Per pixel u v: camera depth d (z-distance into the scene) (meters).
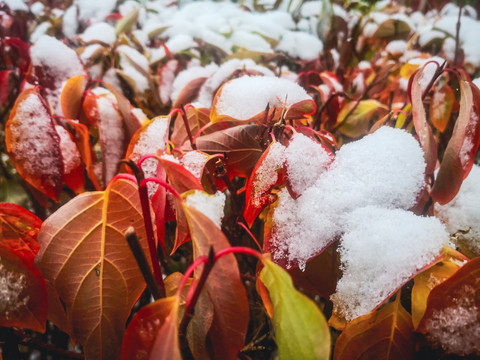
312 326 0.12
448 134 0.32
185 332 0.14
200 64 0.40
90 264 0.16
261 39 0.39
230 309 0.14
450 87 0.26
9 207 0.17
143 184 0.14
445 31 0.39
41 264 0.16
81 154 0.23
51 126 0.20
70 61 0.25
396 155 0.16
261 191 0.17
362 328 0.16
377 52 0.45
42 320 0.17
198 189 0.15
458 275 0.14
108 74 0.34
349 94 0.38
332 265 0.17
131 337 0.13
